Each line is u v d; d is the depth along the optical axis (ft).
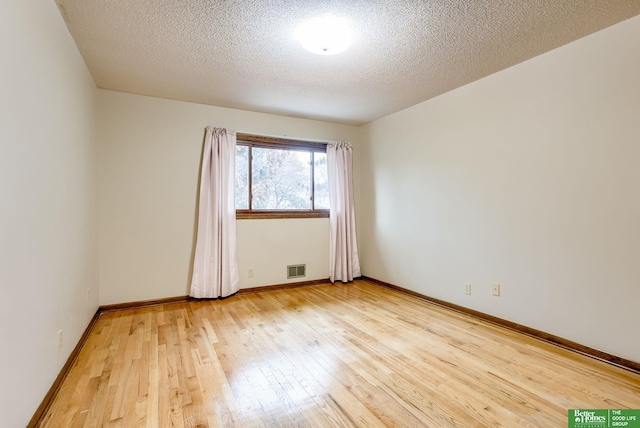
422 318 9.76
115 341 8.00
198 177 11.87
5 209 4.06
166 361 6.96
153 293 11.16
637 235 6.51
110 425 4.88
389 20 6.55
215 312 10.34
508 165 8.87
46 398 5.32
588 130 7.20
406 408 5.32
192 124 11.76
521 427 4.83
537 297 8.24
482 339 8.14
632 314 6.58
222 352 7.42
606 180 6.93
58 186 6.15
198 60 8.35
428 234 11.59
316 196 14.75
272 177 13.67
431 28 6.86
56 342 5.89
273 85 10.09
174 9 6.19
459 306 10.40
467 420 5.00
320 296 12.34
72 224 7.13
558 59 7.73
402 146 12.77
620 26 6.68
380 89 10.46
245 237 12.84
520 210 8.60
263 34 7.09
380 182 14.07
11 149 4.25
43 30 5.42
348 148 14.84
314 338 8.24
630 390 5.80
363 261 15.37
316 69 8.91
